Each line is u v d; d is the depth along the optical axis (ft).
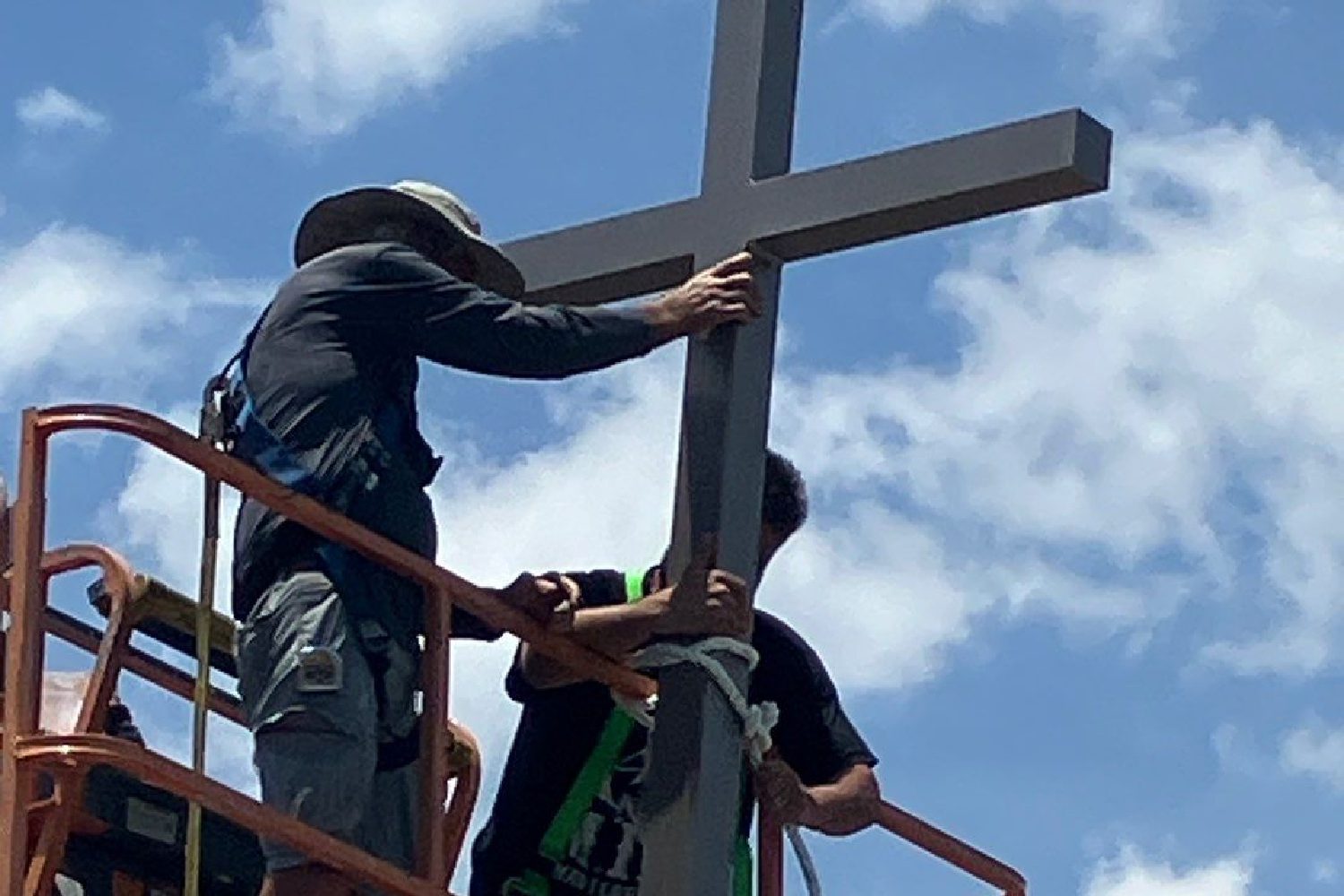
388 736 21.90
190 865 20.86
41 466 20.67
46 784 23.07
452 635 23.58
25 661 20.30
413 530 22.22
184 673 24.77
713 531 22.90
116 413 20.63
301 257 23.82
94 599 23.57
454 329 22.25
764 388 23.36
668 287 24.16
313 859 20.92
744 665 23.04
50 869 21.70
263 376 22.18
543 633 22.90
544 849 24.22
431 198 23.61
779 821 23.67
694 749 22.58
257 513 22.06
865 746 25.20
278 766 21.27
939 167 22.75
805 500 25.38
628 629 22.88
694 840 22.34
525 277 24.43
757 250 23.50
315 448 21.89
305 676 21.33
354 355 22.26
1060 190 22.48
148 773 19.94
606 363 22.71
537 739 24.47
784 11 24.27
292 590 21.62
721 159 23.88
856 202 23.06
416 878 21.22
